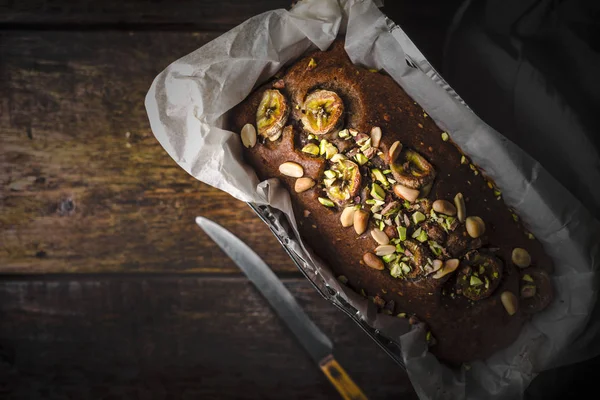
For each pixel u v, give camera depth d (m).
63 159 0.47
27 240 0.48
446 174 0.38
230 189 0.38
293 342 0.48
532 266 0.40
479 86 0.44
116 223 0.47
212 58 0.38
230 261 0.48
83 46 0.46
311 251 0.39
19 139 0.47
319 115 0.37
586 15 0.44
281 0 0.45
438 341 0.40
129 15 0.46
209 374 0.48
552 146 0.44
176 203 0.47
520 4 0.44
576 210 0.39
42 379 0.49
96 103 0.46
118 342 0.48
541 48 0.44
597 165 0.43
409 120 0.38
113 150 0.47
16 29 0.46
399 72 0.38
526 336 0.41
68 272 0.48
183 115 0.38
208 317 0.48
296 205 0.39
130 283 0.48
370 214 0.38
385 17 0.37
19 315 0.48
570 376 0.45
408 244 0.38
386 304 0.40
